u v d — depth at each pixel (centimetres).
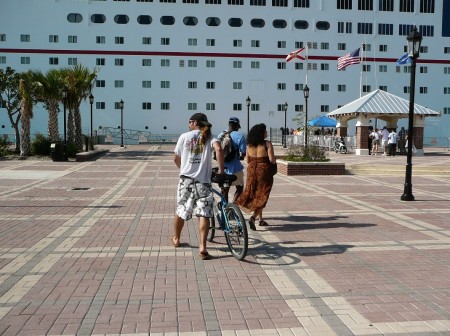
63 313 423
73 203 1068
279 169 1847
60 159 2417
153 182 1522
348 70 5316
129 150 3597
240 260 591
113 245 672
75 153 2697
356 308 438
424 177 1744
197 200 605
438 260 598
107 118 5159
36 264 575
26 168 2012
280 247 663
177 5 5150
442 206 1036
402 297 466
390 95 3112
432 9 5394
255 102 5259
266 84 5269
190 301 454
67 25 5062
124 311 429
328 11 5272
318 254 626
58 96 2633
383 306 443
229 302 452
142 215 917
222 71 5228
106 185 1432
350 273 544
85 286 496
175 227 655
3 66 5009
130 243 685
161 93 5191
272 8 5222
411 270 555
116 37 5122
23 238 712
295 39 5259
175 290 485
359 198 1159
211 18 5194
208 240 696
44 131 5169
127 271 549
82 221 852
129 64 5153
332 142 3453
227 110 5247
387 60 5350
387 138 3017
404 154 3003
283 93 5284
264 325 399
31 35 5019
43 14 5031
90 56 5106
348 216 908
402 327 396
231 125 823
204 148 606
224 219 629
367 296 469
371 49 5328
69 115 2809
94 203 1070
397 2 5344
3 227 794
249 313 425
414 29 1134
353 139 3391
